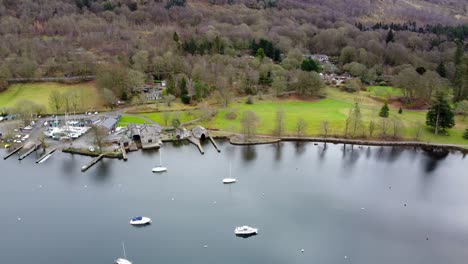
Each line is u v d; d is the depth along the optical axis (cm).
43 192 16250
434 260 12625
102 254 12662
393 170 18725
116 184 16950
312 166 19025
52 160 19088
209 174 17962
